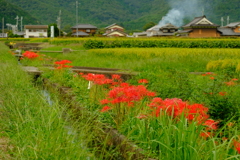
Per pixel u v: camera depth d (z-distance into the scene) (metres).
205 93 7.11
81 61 21.48
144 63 17.11
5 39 83.94
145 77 11.45
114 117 6.56
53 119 5.40
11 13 161.50
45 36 108.62
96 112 6.89
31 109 6.70
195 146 4.38
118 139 5.78
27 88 8.99
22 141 4.76
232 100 6.58
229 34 77.69
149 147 4.97
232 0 193.38
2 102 7.46
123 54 22.80
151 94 6.28
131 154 5.05
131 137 5.47
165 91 8.27
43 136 4.74
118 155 5.59
